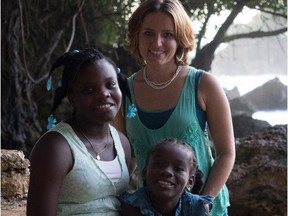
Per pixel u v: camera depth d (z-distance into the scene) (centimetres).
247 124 883
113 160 236
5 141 757
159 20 273
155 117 285
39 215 213
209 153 290
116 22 848
